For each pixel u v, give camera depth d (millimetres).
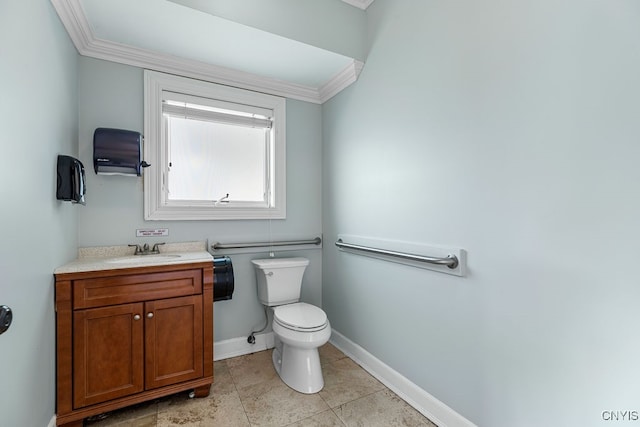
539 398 1104
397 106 1790
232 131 2342
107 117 1858
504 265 1218
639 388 871
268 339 2375
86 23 1610
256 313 2354
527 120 1135
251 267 2340
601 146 940
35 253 1185
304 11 1848
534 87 1112
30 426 1150
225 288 1993
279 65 2107
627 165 888
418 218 1641
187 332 1663
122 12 1537
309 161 2592
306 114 2570
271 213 2398
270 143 2453
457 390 1418
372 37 2006
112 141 1725
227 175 2316
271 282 2189
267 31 1725
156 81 1993
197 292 1690
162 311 1602
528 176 1134
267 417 1547
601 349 945
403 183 1745
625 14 890
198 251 2119
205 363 1705
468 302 1366
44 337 1268
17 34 1040
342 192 2342
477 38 1320
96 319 1453
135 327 1535
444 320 1485
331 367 2072
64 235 1517
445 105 1478
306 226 2578
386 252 1799
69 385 1394
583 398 986
